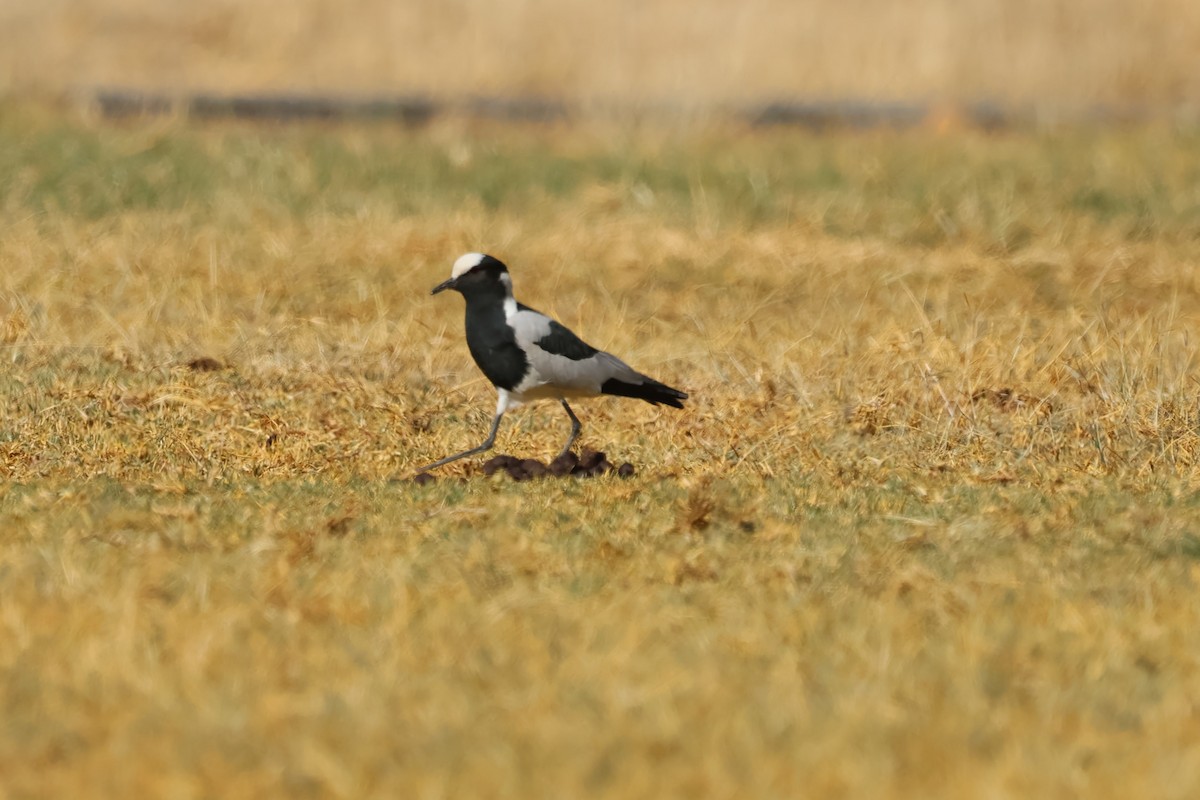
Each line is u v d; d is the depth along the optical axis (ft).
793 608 28.02
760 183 73.87
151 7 102.42
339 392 45.50
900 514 35.24
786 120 88.38
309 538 31.63
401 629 26.43
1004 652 25.90
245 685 23.95
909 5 100.22
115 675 24.17
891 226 69.67
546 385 38.55
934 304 58.59
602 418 44.73
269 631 26.43
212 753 21.68
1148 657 25.86
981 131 86.99
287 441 40.78
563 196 73.00
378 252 62.44
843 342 52.29
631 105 87.92
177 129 79.25
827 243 66.23
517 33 97.76
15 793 20.70
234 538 31.91
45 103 84.64
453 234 64.03
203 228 65.62
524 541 31.99
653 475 38.96
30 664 24.67
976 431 42.39
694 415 44.27
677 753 21.99
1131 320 55.62
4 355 47.83
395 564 30.01
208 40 99.50
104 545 31.22
